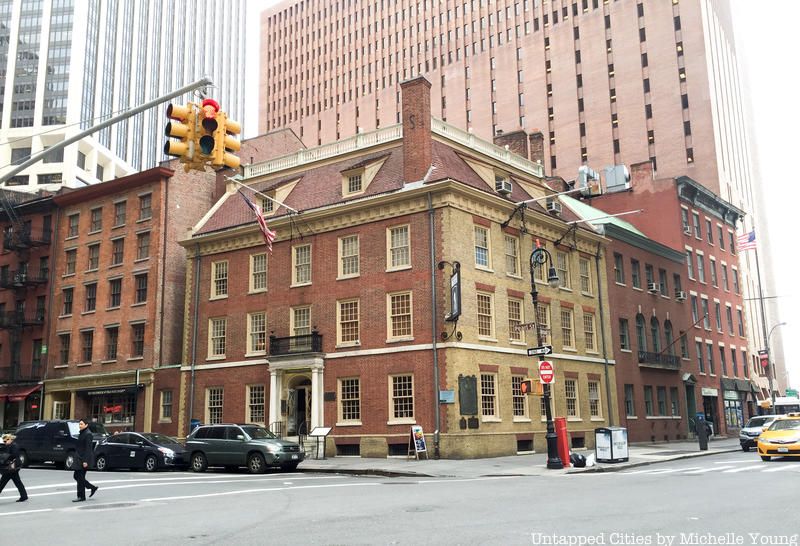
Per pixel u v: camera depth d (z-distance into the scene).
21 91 117.31
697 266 53.62
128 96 135.62
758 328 80.19
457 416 29.41
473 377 30.45
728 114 86.25
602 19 89.88
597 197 55.12
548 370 24.48
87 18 122.44
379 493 16.55
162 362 41.44
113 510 14.09
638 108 84.56
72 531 11.37
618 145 85.69
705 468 22.98
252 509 13.85
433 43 112.75
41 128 114.25
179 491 17.86
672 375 46.97
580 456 24.20
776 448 24.73
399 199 32.41
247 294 37.06
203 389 37.47
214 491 17.75
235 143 13.28
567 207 43.09
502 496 15.30
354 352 32.50
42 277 47.28
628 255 44.75
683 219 52.75
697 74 80.94
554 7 96.31
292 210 34.66
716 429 52.16
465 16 108.56
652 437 42.94
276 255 36.41
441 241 31.03
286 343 34.44
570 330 37.97
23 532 11.33
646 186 53.12
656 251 48.09
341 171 34.94
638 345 44.06
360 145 37.03
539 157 46.78
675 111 81.50
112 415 42.22
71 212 47.41
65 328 45.56
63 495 17.27
